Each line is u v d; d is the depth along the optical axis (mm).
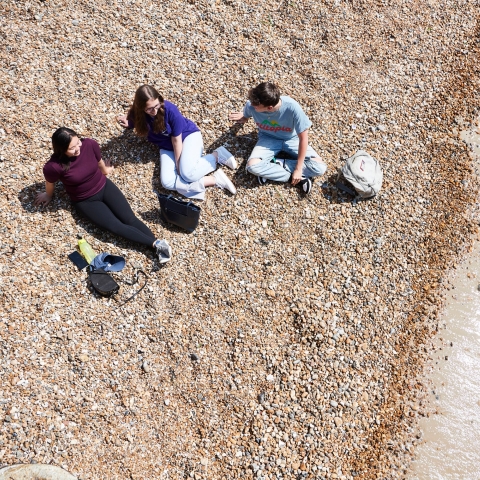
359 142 6035
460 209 6133
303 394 4754
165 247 4789
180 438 4438
